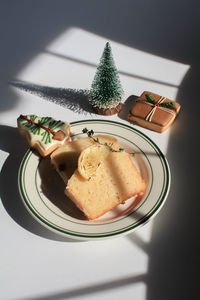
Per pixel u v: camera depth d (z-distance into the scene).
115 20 0.71
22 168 0.45
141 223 0.40
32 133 0.47
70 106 0.56
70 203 0.43
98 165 0.44
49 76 0.61
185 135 0.52
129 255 0.40
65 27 0.70
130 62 0.63
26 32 0.69
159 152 0.47
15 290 0.37
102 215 0.42
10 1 0.76
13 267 0.39
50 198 0.44
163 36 0.68
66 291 0.37
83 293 0.37
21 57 0.65
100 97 0.52
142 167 0.46
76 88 0.59
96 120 0.51
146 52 0.65
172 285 0.37
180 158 0.49
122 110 0.55
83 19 0.72
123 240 0.41
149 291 0.37
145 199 0.42
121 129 0.50
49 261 0.39
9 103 0.57
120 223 0.40
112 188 0.43
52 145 0.47
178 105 0.53
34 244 0.41
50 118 0.50
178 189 0.46
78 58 0.64
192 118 0.54
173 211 0.43
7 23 0.71
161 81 0.60
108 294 0.37
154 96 0.54
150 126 0.52
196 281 0.37
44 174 0.46
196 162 0.48
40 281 0.38
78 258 0.39
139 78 0.60
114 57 0.64
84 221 0.41
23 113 0.55
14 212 0.43
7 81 0.60
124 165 0.45
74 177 0.43
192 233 0.41
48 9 0.74
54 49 0.66
